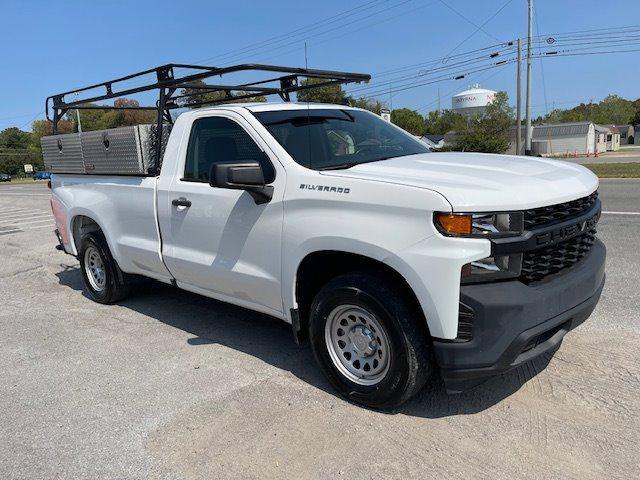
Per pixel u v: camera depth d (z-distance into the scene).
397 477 2.76
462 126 52.66
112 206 5.39
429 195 2.91
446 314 2.90
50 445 3.25
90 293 6.28
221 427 3.33
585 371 3.72
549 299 2.98
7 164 103.75
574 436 3.01
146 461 3.03
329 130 4.16
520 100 36.38
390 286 3.19
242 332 4.93
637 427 3.06
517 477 2.71
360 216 3.19
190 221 4.41
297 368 4.11
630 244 7.28
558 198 3.08
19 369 4.39
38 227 13.36
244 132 4.03
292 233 3.57
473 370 2.95
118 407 3.65
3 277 7.78
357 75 5.22
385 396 3.29
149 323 5.31
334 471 2.84
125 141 5.03
